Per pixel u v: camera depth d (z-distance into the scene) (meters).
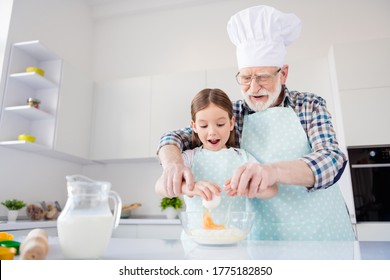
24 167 2.11
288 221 0.84
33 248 0.42
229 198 0.81
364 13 2.55
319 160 0.72
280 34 0.94
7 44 2.03
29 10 2.24
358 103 1.98
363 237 1.78
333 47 2.11
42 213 1.97
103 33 3.12
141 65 2.94
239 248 0.57
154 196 2.56
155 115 2.43
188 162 0.92
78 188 0.49
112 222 0.51
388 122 1.92
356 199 1.84
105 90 2.58
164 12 3.02
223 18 2.86
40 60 2.26
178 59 2.87
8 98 1.99
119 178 2.67
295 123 0.93
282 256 0.48
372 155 1.91
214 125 0.90
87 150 2.46
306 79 2.24
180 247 0.59
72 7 2.79
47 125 2.13
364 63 2.04
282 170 0.67
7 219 1.89
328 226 0.84
